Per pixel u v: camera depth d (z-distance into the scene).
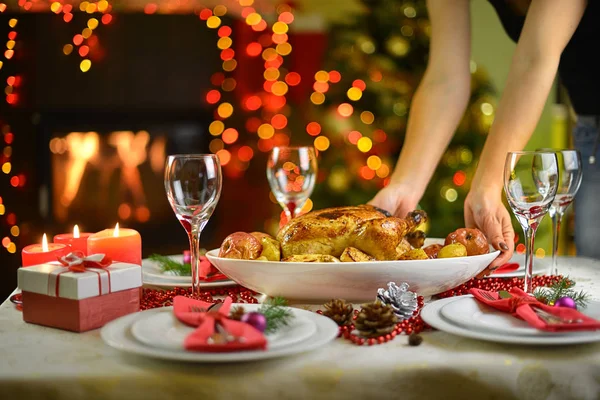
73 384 1.41
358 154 4.63
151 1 5.07
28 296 1.64
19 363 1.45
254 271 1.69
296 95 5.62
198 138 5.17
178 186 1.68
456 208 4.33
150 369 1.43
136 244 1.76
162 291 1.82
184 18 5.05
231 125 5.22
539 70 2.00
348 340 1.53
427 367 1.42
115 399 1.41
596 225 2.48
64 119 5.03
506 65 5.31
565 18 2.03
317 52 5.59
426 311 1.58
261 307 1.57
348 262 1.66
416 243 1.85
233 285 1.87
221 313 1.47
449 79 2.21
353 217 1.75
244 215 5.38
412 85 4.52
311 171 2.11
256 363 1.43
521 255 2.08
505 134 2.00
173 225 5.17
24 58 4.95
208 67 5.10
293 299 1.74
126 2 5.03
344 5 5.60
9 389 1.41
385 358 1.45
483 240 1.82
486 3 5.28
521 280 1.85
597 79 2.37
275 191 2.12
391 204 2.11
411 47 4.46
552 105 5.11
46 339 1.56
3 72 4.93
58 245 1.80
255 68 5.33
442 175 4.37
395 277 1.67
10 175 4.96
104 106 5.04
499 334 1.48
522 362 1.43
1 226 4.97
